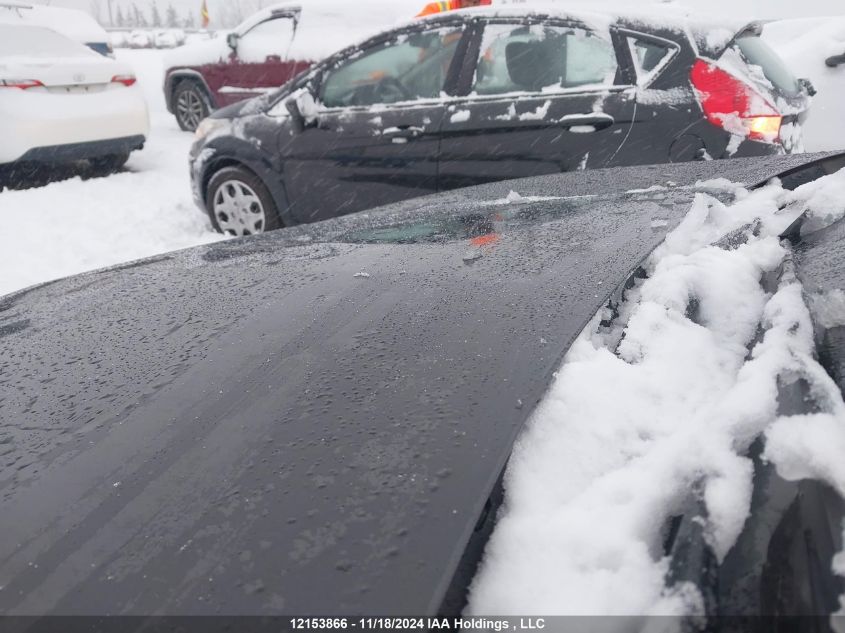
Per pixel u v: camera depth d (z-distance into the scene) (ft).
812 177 5.38
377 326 3.10
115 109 18.34
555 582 1.73
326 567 1.79
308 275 4.04
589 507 1.92
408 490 2.01
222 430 2.42
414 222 5.24
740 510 1.69
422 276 3.74
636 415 2.32
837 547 1.48
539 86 10.44
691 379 2.49
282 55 23.53
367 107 11.62
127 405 2.68
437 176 11.26
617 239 4.00
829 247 2.98
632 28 9.86
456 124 10.87
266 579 1.78
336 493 2.04
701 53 9.46
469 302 3.25
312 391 2.59
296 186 12.52
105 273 4.92
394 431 2.28
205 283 4.14
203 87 26.02
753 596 1.50
